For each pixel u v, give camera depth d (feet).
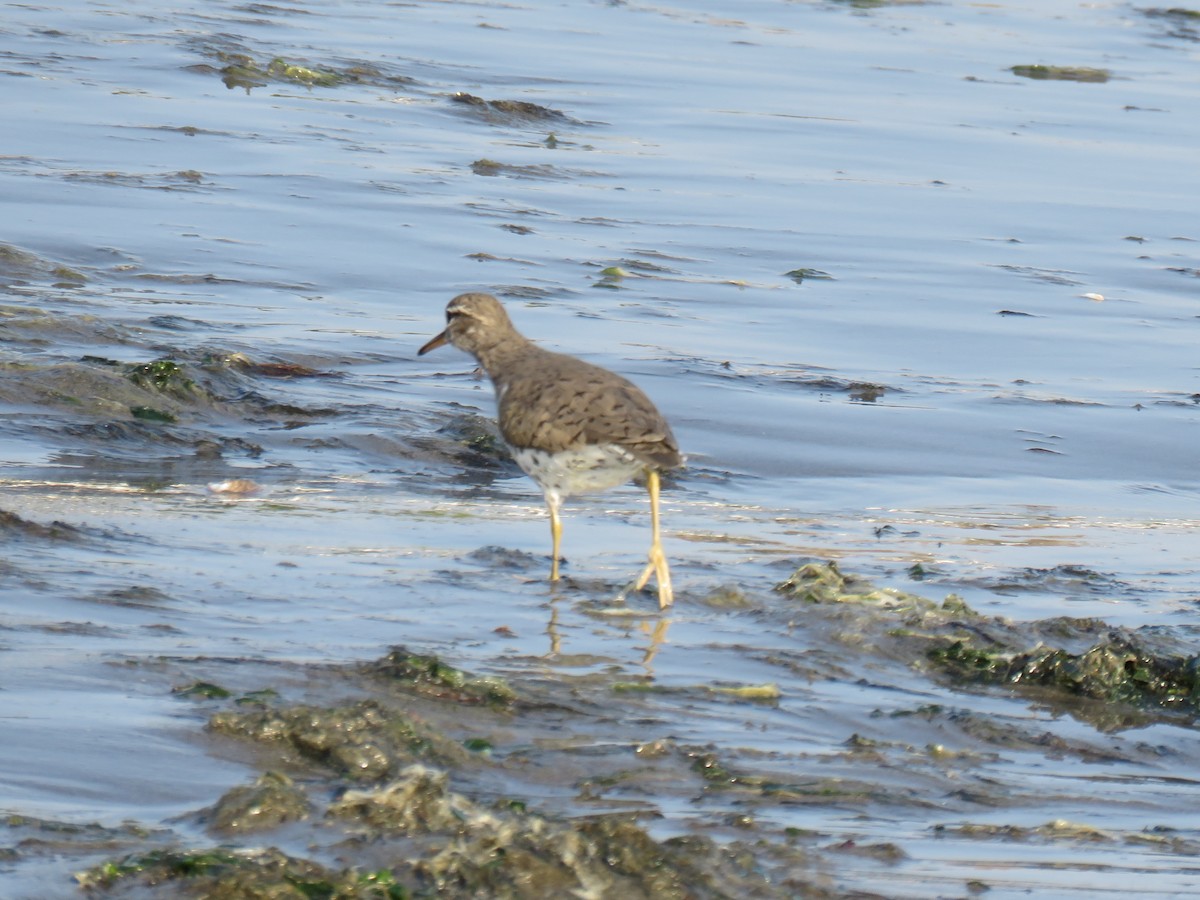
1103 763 26.78
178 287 60.39
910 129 108.06
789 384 54.65
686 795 23.18
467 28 133.39
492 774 23.18
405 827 20.30
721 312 63.82
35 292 57.31
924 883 20.66
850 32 150.41
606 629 30.89
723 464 46.52
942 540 40.42
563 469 32.71
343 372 52.60
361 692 25.62
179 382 47.73
